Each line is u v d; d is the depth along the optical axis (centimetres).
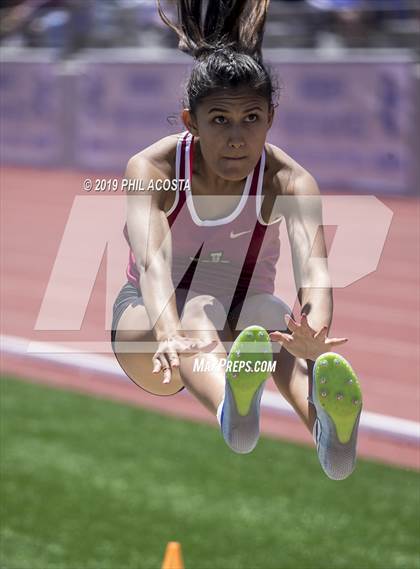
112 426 1652
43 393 1808
